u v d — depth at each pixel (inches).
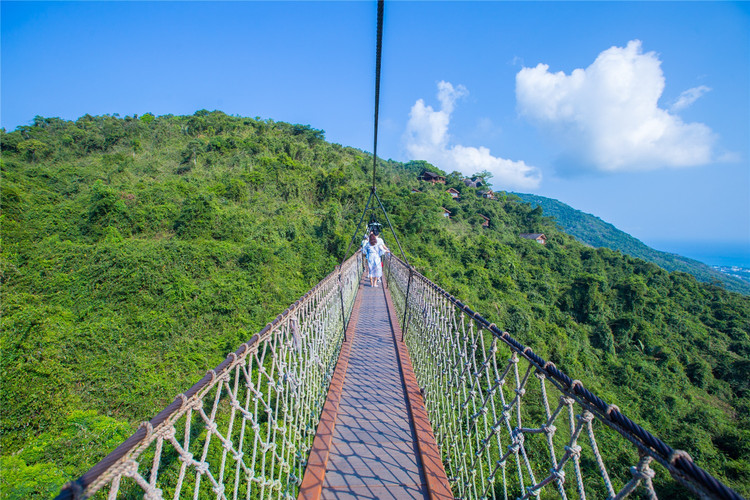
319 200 1101.1
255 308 546.3
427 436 101.6
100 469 29.7
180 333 459.5
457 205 1603.1
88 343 377.1
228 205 882.1
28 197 719.7
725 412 623.2
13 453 260.7
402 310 236.4
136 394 336.8
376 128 138.4
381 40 94.9
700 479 26.1
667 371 714.2
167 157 1185.4
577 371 639.1
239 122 1628.9
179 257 601.3
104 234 654.5
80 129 1391.5
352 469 89.6
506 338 63.6
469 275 919.0
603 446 339.3
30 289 498.0
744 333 927.0
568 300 968.9
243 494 208.4
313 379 112.6
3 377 294.8
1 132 1279.5
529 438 325.4
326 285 146.6
